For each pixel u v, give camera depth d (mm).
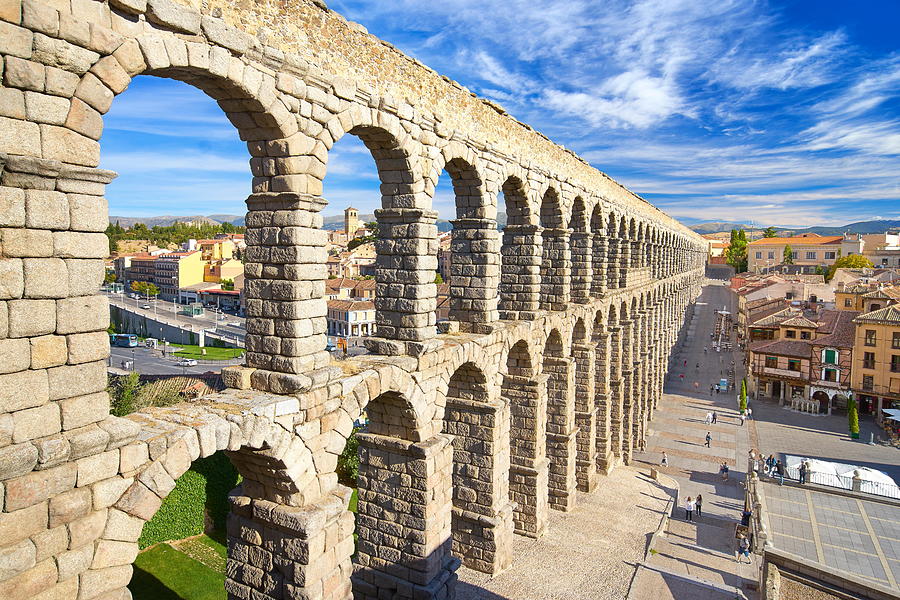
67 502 11461
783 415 81125
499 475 29422
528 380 33062
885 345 77500
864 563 38625
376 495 24578
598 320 46031
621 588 30641
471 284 27656
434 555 24016
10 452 10461
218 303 153625
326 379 17656
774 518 45906
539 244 32250
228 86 14969
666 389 94312
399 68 20781
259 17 15461
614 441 53375
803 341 87250
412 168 21781
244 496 18422
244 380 17453
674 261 104438
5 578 10578
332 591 18156
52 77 10961
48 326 11133
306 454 17344
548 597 28594
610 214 47594
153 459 13070
